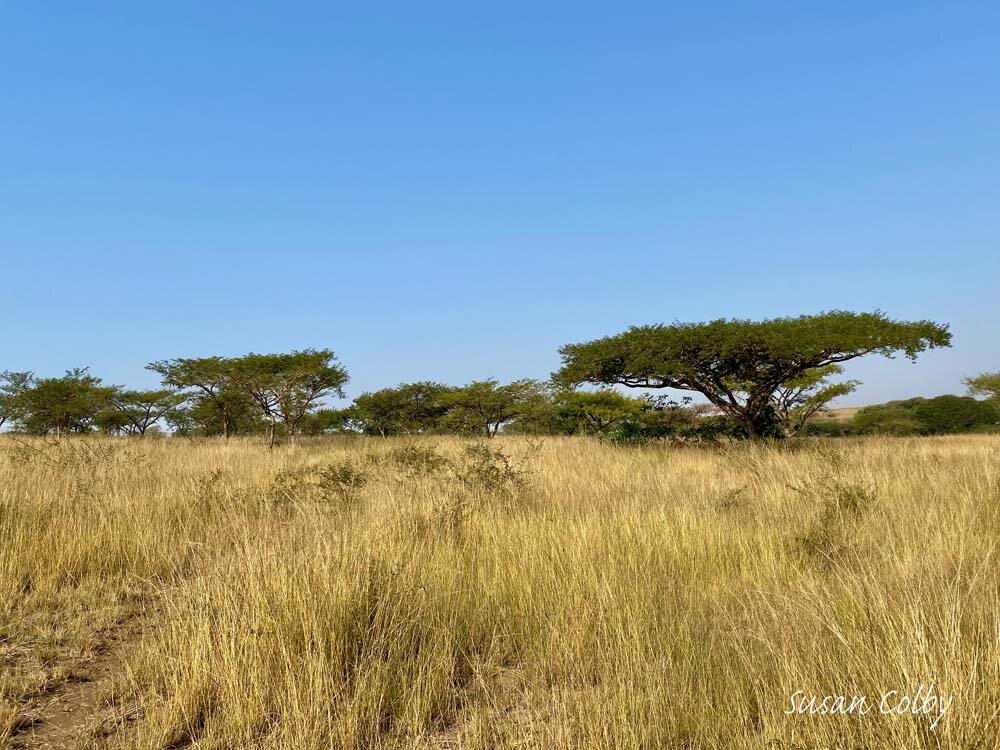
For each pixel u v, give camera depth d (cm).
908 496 840
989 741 281
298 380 2431
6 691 399
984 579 451
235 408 3067
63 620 517
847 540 647
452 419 3155
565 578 536
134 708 385
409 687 391
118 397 3506
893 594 421
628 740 311
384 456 1359
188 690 379
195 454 1595
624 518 703
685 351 2106
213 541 685
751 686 363
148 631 494
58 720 374
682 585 546
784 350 1980
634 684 363
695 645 411
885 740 288
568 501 938
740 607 502
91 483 866
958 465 1143
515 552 621
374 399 3334
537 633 466
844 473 1004
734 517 770
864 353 2019
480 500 861
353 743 335
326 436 3297
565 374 2278
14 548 621
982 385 3703
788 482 912
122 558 652
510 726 343
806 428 3197
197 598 470
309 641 401
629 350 2131
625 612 452
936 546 551
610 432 2378
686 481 1102
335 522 702
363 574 477
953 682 298
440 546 645
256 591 444
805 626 408
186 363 2553
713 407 2639
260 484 978
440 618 483
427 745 338
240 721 350
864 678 332
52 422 3094
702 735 323
